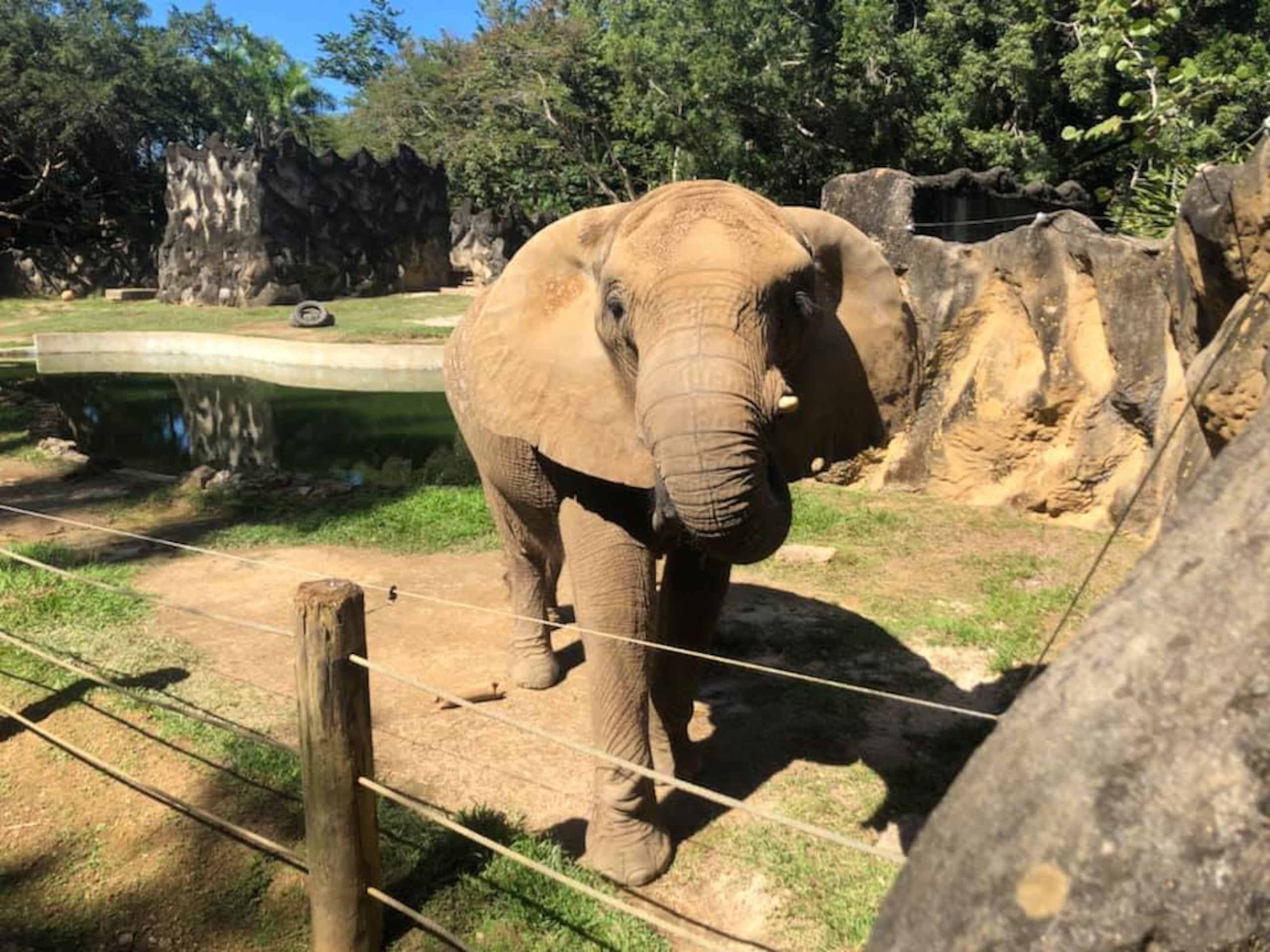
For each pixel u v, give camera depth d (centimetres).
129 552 752
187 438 1395
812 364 333
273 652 563
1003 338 846
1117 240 753
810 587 677
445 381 538
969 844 108
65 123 3953
